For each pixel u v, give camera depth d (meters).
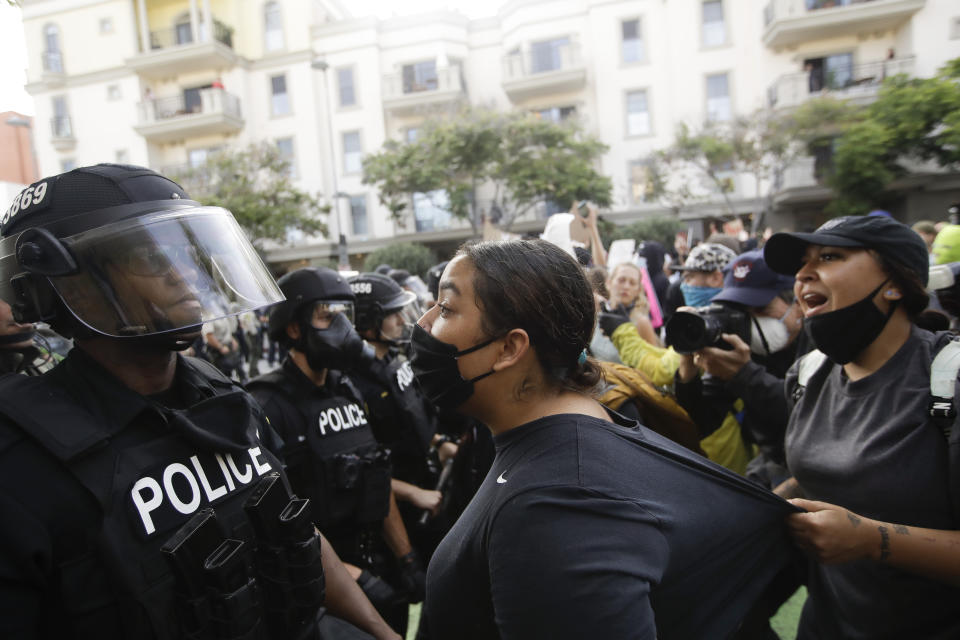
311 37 19.27
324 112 19.39
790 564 1.15
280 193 16.52
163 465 0.97
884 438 1.21
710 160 15.02
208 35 18.12
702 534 0.86
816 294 1.33
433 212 19.39
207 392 1.17
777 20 15.29
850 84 15.47
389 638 1.36
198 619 0.90
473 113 16.47
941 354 1.18
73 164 19.44
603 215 17.42
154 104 18.69
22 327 1.44
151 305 0.98
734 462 2.19
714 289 2.94
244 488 1.09
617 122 17.88
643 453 0.89
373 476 1.93
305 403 1.87
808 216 16.84
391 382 2.40
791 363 2.22
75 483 0.87
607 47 17.78
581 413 0.91
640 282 2.94
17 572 0.80
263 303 1.15
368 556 2.04
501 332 0.88
